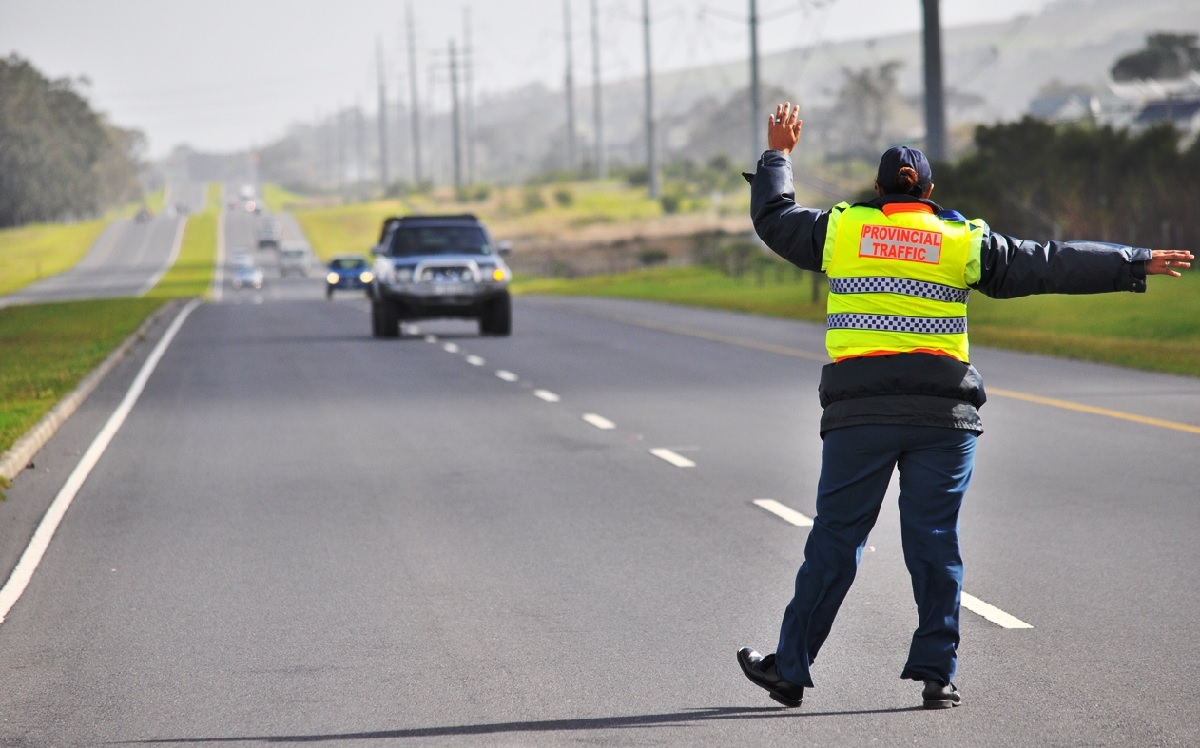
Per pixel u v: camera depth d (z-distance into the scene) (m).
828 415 20.52
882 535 32.91
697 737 19.58
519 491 40.19
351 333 112.75
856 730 19.67
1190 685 21.38
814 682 21.98
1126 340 84.31
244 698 21.84
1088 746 18.78
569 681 22.34
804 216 20.77
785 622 20.78
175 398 67.06
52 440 53.06
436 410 59.84
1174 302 100.88
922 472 20.17
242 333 116.25
